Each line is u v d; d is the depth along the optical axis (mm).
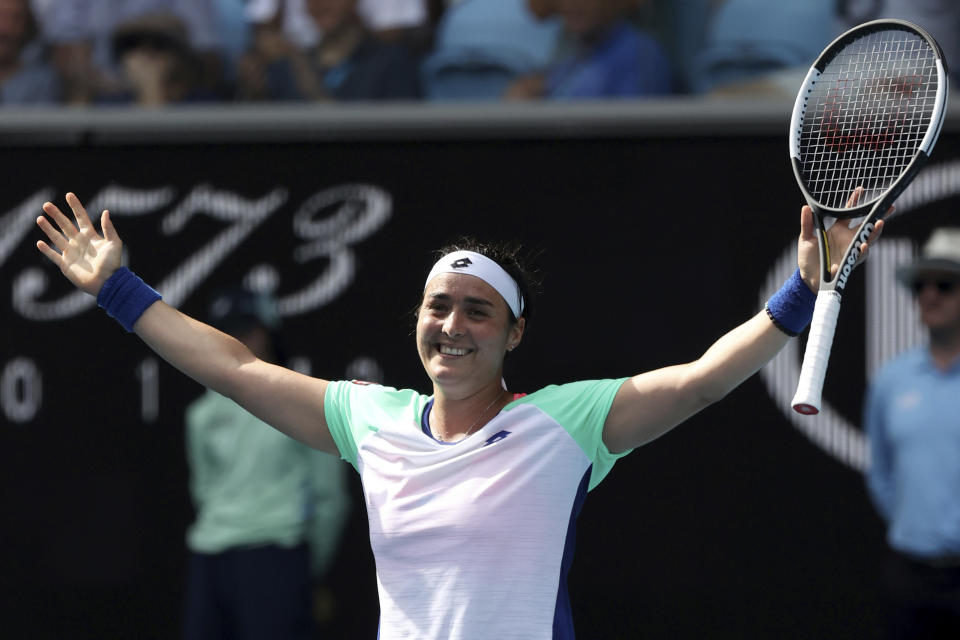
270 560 26062
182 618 26844
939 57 12078
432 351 11953
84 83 28234
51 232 12797
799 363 26469
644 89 27219
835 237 11727
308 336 27281
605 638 26562
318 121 27531
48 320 27641
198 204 27688
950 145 26281
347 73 27766
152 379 27375
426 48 27688
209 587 26438
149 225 27688
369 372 27156
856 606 25969
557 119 27078
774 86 26859
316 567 26156
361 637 26141
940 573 24812
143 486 27156
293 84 27891
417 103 27609
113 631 26938
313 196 27547
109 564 27078
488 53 27531
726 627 26312
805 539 26250
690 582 26453
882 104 15031
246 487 26297
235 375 12484
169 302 27500
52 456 27375
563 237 27016
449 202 27266
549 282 26953
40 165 27891
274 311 27344
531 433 11453
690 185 26828
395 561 11422
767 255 26594
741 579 26344
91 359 27547
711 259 26703
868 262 26297
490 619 11016
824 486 26266
